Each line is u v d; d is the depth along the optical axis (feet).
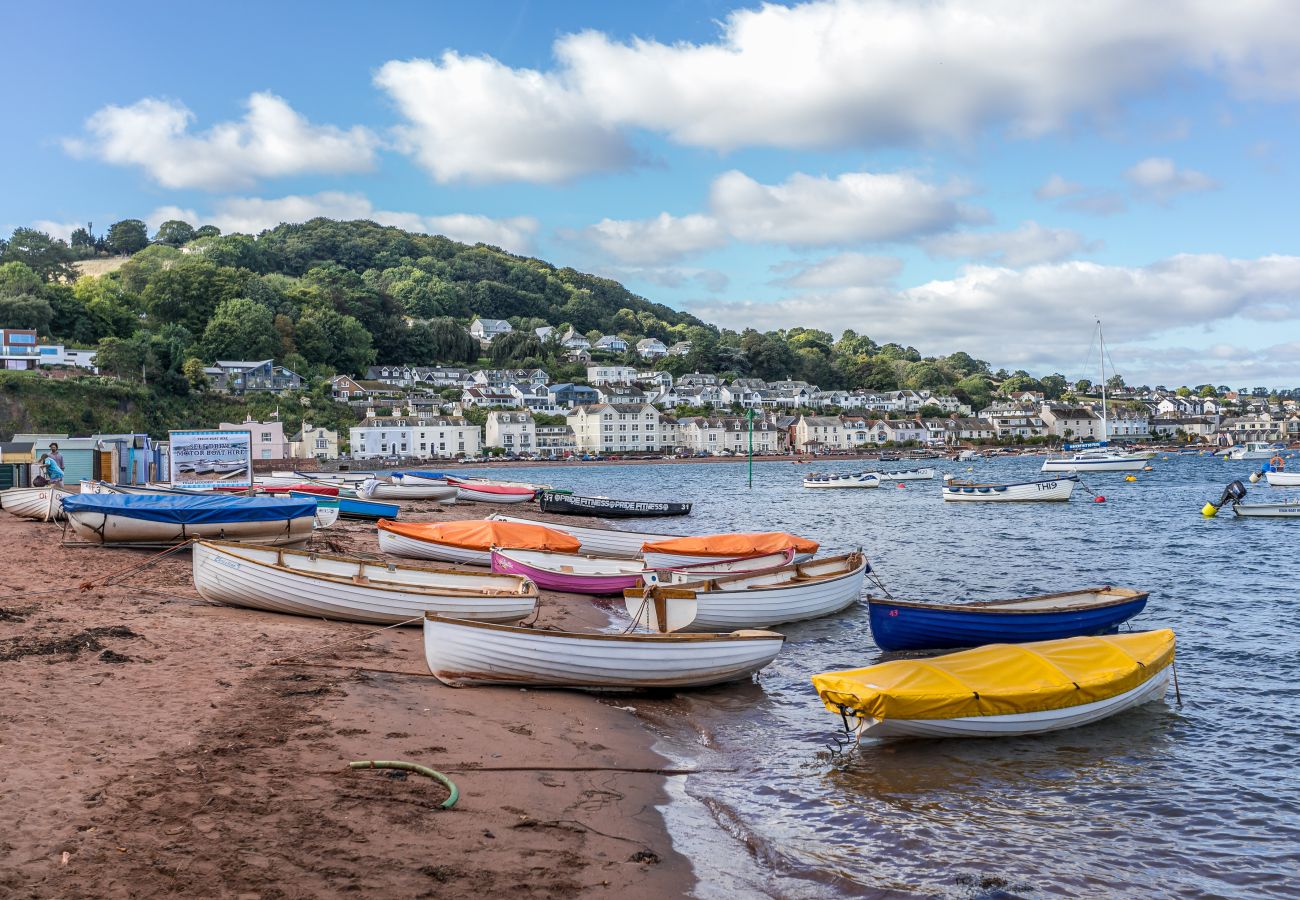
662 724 48.91
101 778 31.68
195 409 465.88
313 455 476.54
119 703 40.65
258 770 34.24
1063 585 102.22
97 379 414.41
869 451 642.63
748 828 35.83
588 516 189.88
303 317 634.02
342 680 48.85
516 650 50.44
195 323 579.89
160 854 26.71
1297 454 536.42
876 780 41.81
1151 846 35.73
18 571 76.28
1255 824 37.96
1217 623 80.28
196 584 66.69
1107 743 47.44
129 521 88.07
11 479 165.89
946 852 34.55
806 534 161.07
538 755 40.78
